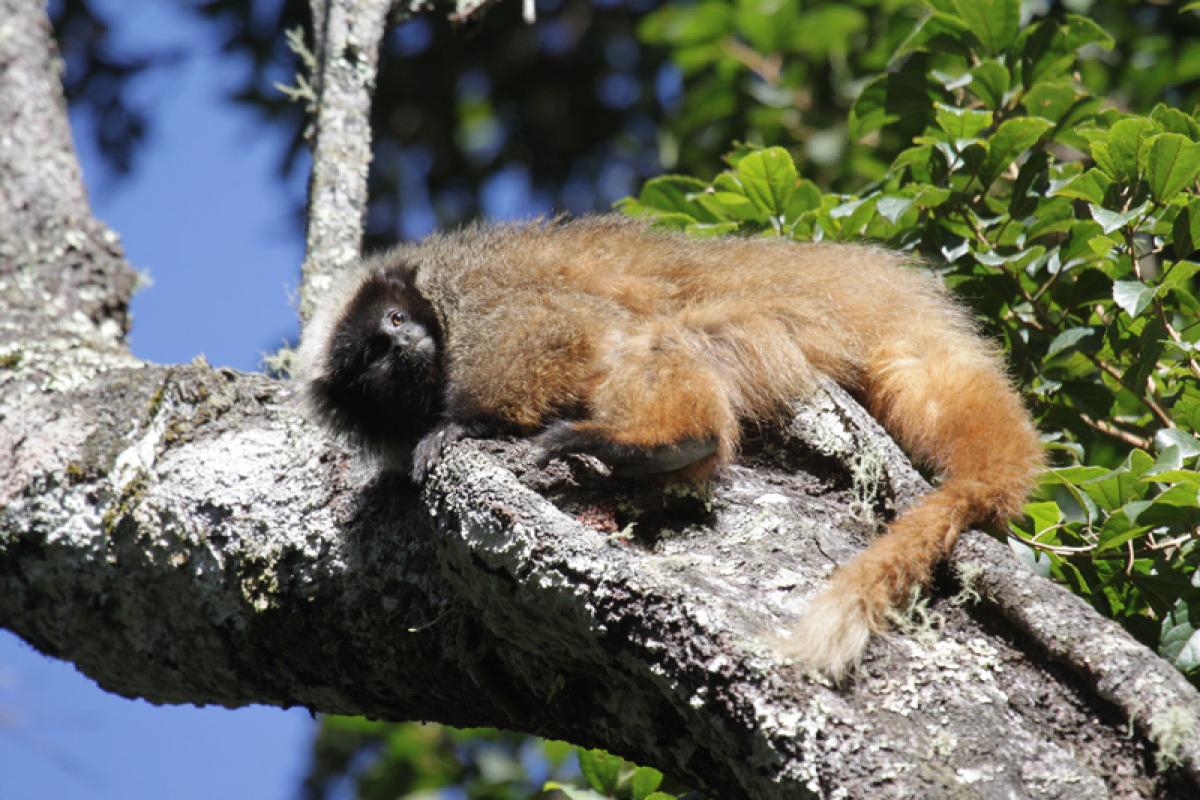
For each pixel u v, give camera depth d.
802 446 8.76
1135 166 8.88
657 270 10.07
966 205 10.11
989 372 9.22
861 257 10.17
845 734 6.32
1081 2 13.73
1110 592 8.62
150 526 8.95
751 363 9.41
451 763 13.70
